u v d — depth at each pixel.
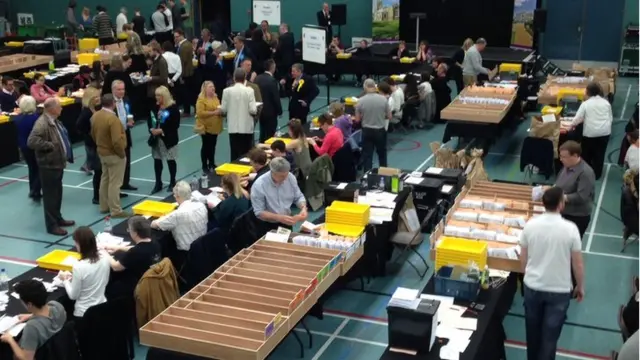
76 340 5.48
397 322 5.25
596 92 11.21
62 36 23.62
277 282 6.19
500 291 6.16
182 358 5.41
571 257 5.65
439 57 18.53
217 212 7.92
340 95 18.66
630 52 20.95
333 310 7.67
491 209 7.78
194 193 8.44
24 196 11.13
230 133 11.44
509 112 14.80
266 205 7.64
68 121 13.78
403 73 18.95
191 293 6.12
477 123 12.53
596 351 6.89
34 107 10.62
